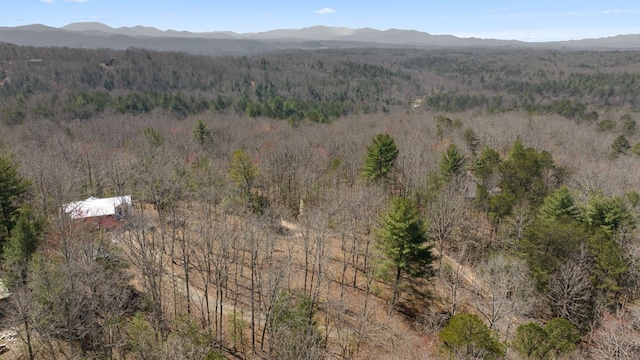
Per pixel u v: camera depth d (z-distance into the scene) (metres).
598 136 89.19
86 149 71.06
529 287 34.25
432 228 44.44
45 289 26.83
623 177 59.69
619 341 26.27
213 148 79.38
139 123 103.56
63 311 26.50
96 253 31.59
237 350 31.28
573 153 78.50
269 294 29.53
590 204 43.50
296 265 41.62
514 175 56.59
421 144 73.75
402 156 64.62
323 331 33.50
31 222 34.91
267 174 62.19
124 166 58.44
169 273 38.47
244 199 50.44
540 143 82.94
